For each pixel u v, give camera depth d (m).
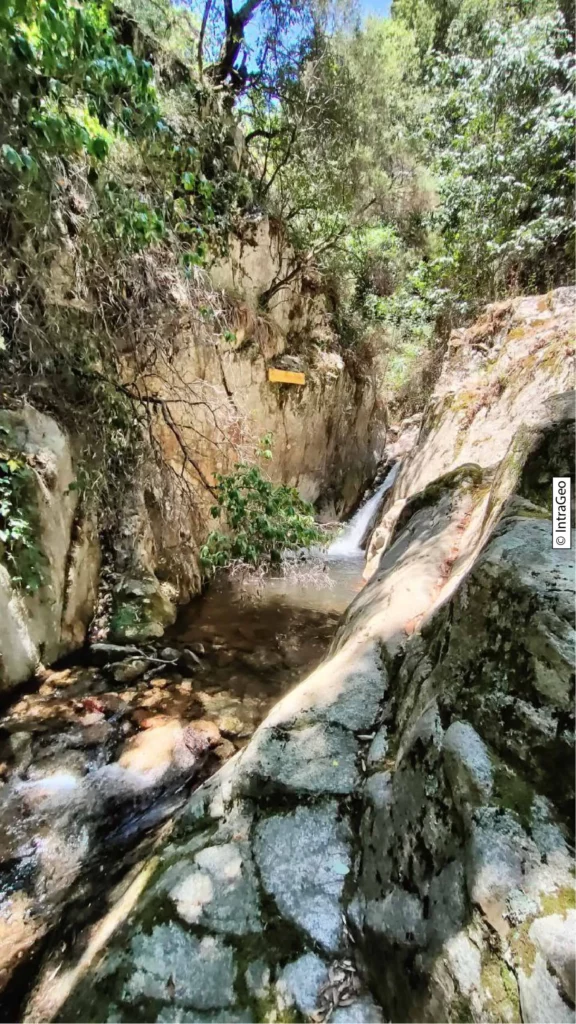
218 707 2.71
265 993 0.94
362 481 8.30
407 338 8.28
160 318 3.49
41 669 2.76
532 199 4.76
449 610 1.28
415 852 0.96
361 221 6.36
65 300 2.93
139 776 2.16
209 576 4.62
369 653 1.63
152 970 1.00
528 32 4.37
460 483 2.67
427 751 1.03
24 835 1.83
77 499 3.14
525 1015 0.64
